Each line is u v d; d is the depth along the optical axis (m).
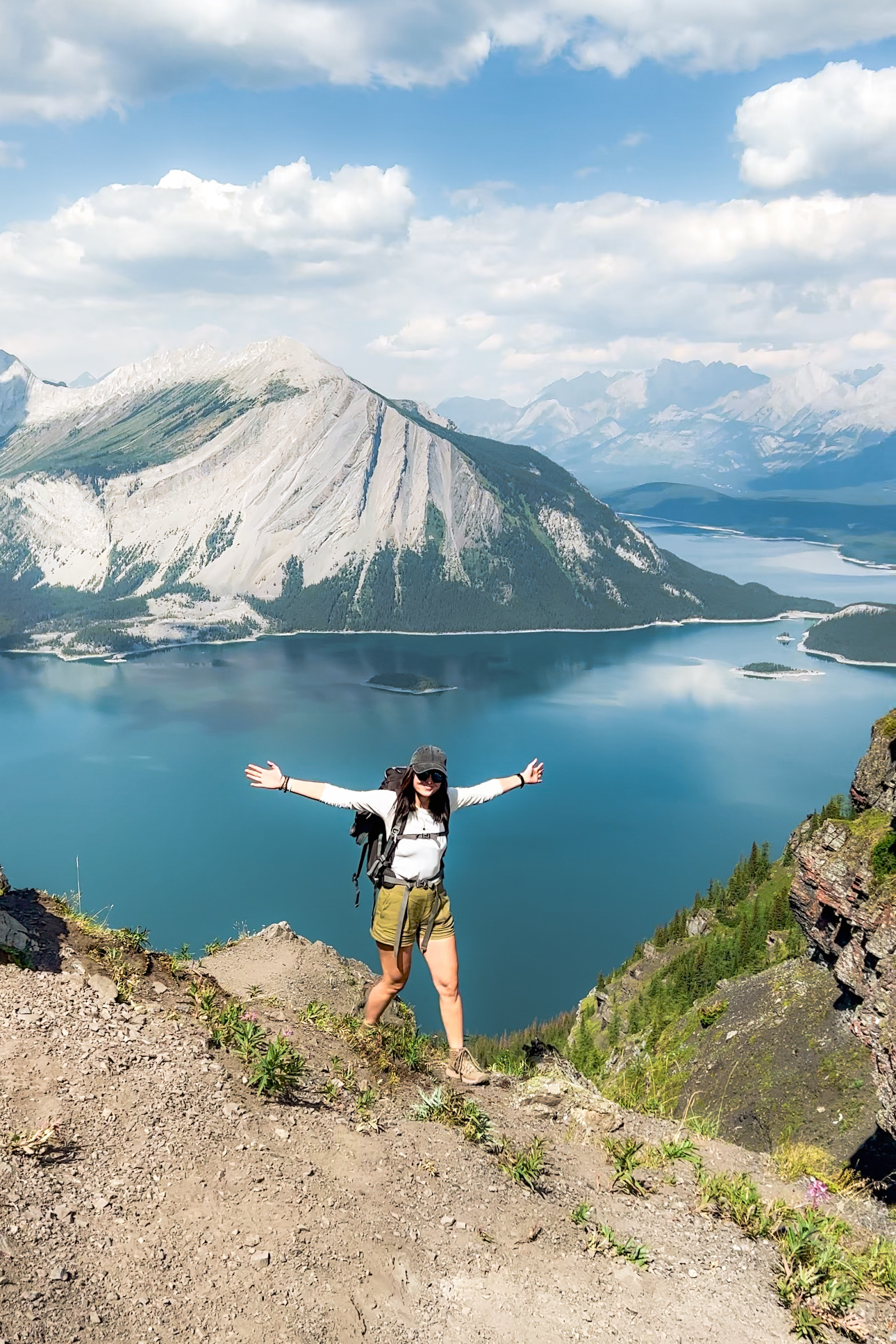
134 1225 3.24
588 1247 3.83
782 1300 3.70
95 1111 3.68
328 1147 4.01
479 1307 3.40
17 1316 2.72
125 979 4.91
